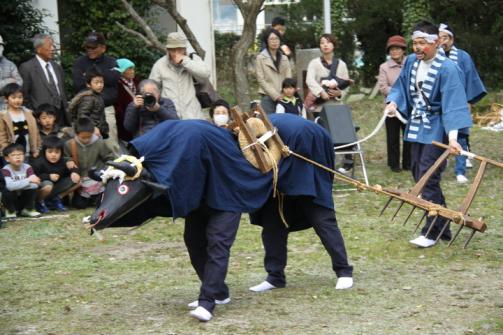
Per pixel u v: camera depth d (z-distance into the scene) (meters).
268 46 11.68
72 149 10.37
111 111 11.23
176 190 5.56
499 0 21.00
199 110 10.74
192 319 5.88
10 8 16.25
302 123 6.21
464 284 6.55
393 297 6.26
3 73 10.90
